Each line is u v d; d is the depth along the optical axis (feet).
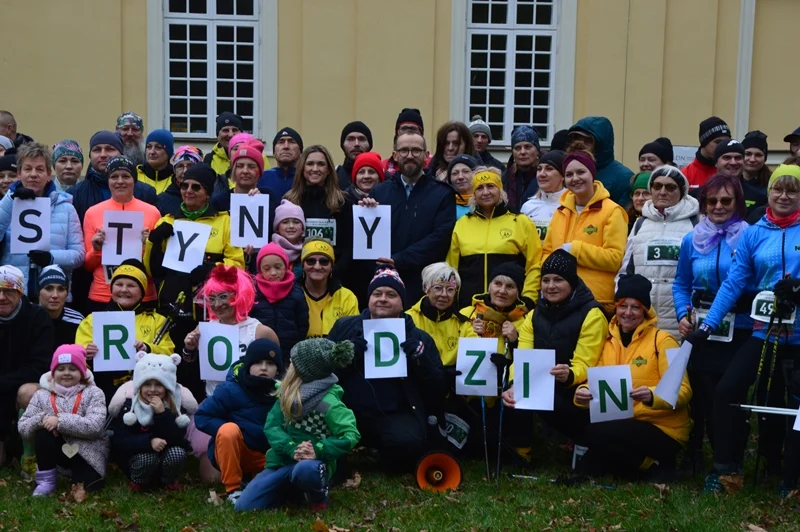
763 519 19.72
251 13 43.86
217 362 22.35
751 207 27.17
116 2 42.14
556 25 44.21
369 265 26.09
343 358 19.97
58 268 23.63
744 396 21.50
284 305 23.71
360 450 24.64
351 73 42.73
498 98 44.50
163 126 43.21
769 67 43.80
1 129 32.12
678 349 21.57
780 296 20.65
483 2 44.21
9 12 41.55
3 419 22.66
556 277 22.99
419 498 21.17
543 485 22.30
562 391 23.32
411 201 26.27
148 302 24.23
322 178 25.90
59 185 28.60
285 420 20.33
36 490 21.20
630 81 43.27
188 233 24.40
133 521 19.58
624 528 19.38
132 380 22.38
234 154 26.63
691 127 43.42
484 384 22.44
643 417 22.47
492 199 25.36
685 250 23.12
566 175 25.29
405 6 42.73
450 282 23.81
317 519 19.40
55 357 21.68
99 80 42.14
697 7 43.11
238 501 20.38
